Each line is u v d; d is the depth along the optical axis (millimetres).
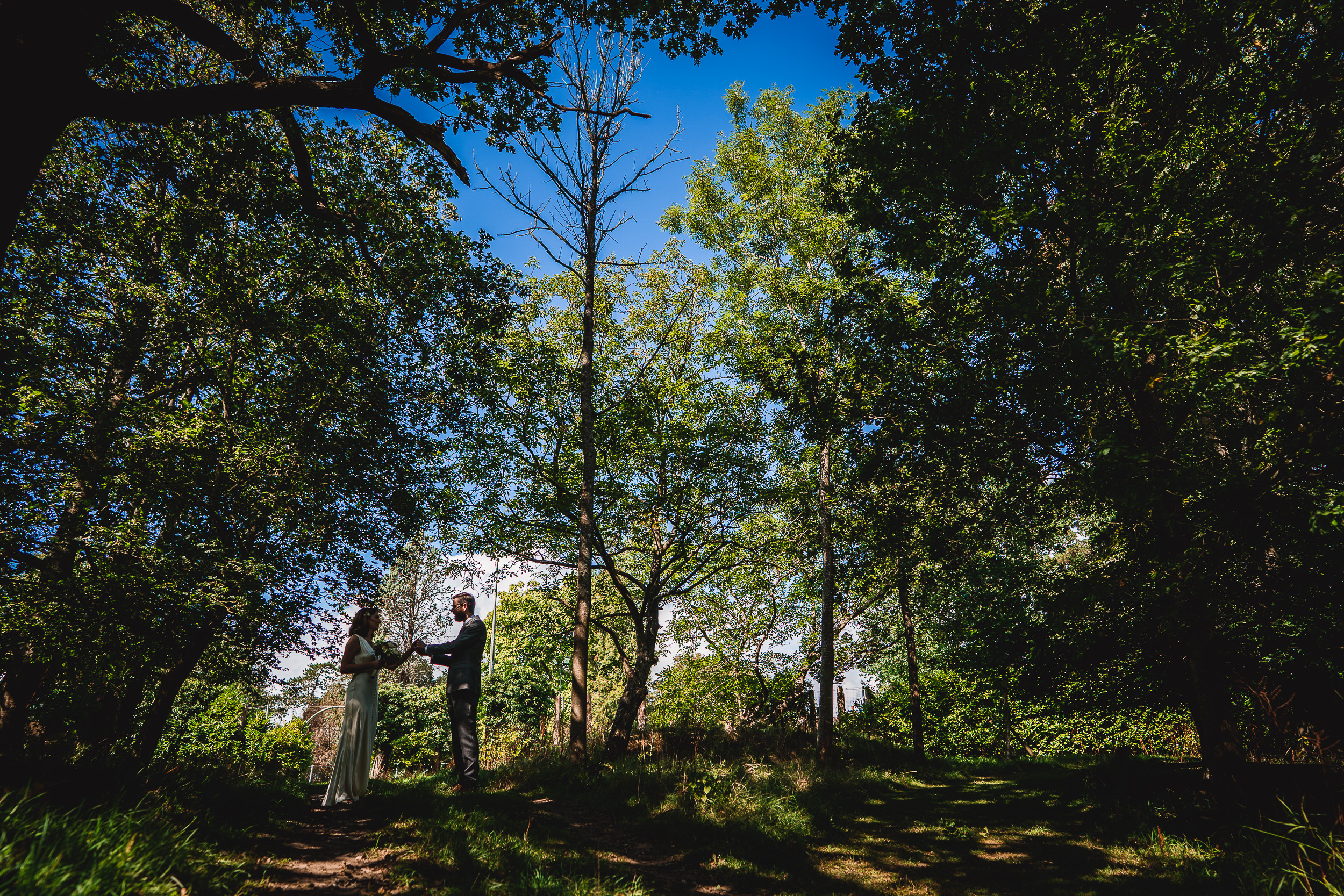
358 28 6395
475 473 14633
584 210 11664
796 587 18594
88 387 8578
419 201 11102
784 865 5566
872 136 9344
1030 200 8328
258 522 9906
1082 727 17297
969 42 7984
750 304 16875
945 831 7398
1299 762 8023
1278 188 6129
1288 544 6766
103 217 9570
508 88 8156
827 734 13961
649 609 16781
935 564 11172
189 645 8789
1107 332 6582
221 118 8695
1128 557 7598
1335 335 4797
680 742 14930
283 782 6480
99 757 4734
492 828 5277
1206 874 5312
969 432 8836
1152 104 7715
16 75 4258
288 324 10227
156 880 2955
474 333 11570
